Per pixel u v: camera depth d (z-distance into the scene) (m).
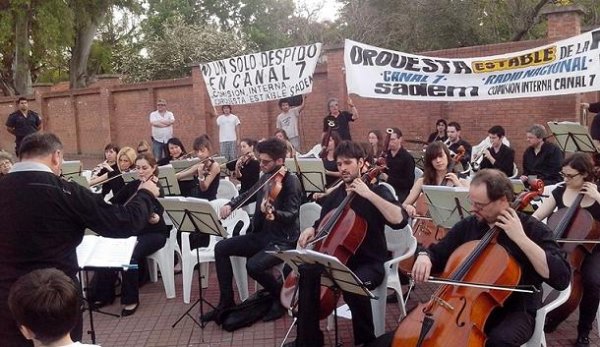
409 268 5.17
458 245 3.77
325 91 13.35
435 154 5.58
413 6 20.39
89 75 29.34
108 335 5.20
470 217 3.82
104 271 5.89
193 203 4.79
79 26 23.53
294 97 11.84
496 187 3.30
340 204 4.50
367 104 12.76
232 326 5.11
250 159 7.42
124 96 18.28
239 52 22.75
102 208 3.26
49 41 21.47
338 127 10.27
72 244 3.22
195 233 5.46
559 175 7.76
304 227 5.71
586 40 8.26
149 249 5.78
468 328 3.20
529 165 8.11
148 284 6.59
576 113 10.49
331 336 4.89
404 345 3.31
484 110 11.41
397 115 12.43
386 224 4.50
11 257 3.06
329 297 4.16
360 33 22.03
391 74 9.41
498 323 3.45
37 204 3.06
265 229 5.34
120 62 23.81
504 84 8.88
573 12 10.16
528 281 3.45
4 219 3.06
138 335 5.17
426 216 5.66
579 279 4.45
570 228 4.51
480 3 18.95
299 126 12.70
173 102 16.84
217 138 15.75
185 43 22.36
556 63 8.50
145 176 5.85
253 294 5.80
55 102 21.05
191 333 5.15
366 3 22.55
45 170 3.15
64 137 21.02
